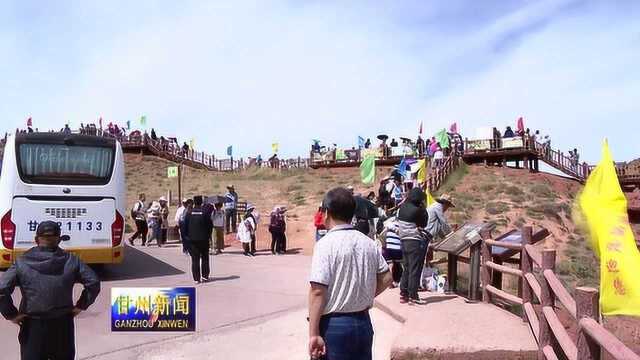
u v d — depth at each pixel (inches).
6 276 184.9
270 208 1378.0
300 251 799.1
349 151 1908.2
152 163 2191.2
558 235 1197.7
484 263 366.6
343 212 164.2
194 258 501.4
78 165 503.8
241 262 664.4
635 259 226.5
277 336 323.6
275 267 617.6
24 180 485.1
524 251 304.0
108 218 510.3
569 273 780.6
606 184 238.2
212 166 2373.3
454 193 1379.2
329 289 158.4
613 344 137.6
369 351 161.5
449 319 314.0
